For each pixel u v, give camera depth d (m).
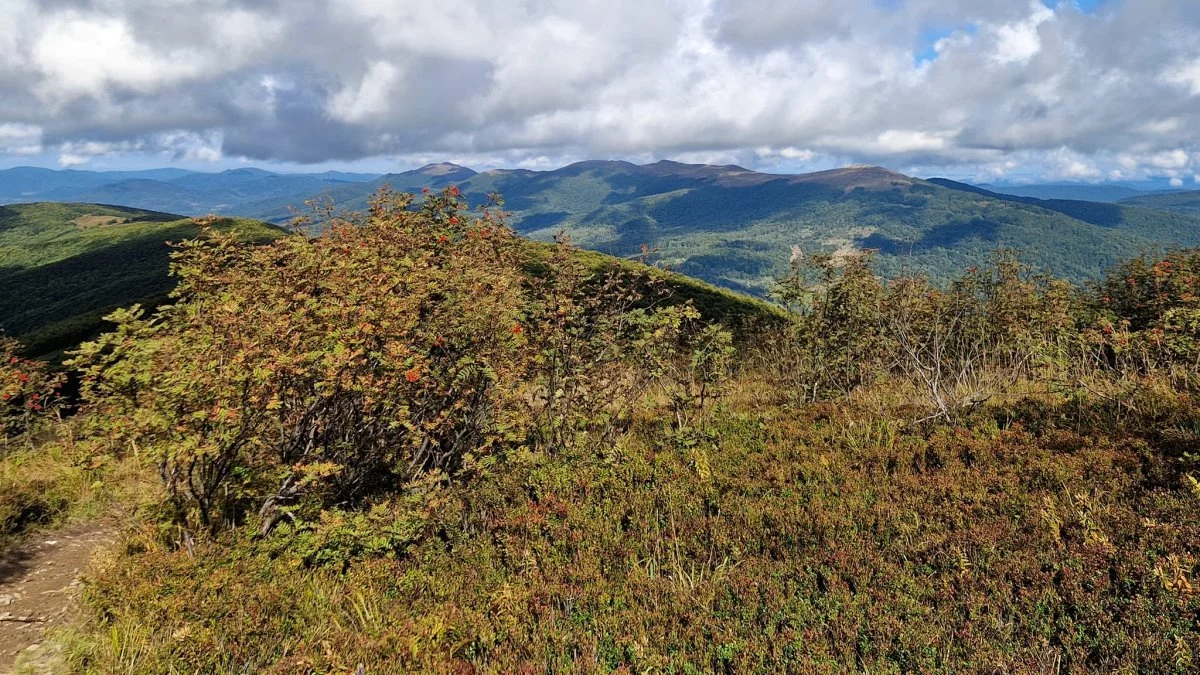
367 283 6.76
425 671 4.23
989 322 10.93
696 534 5.79
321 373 5.84
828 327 10.78
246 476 6.67
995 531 4.97
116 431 5.62
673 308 8.13
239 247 8.48
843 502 5.90
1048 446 6.39
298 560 5.84
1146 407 6.66
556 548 5.90
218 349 5.75
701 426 8.48
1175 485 5.16
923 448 6.81
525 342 7.38
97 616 5.22
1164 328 7.47
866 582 4.66
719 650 4.11
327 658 4.29
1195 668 3.40
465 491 6.94
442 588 5.44
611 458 7.49
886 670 3.75
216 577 5.49
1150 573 4.10
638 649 4.16
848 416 8.27
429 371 6.64
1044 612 4.11
